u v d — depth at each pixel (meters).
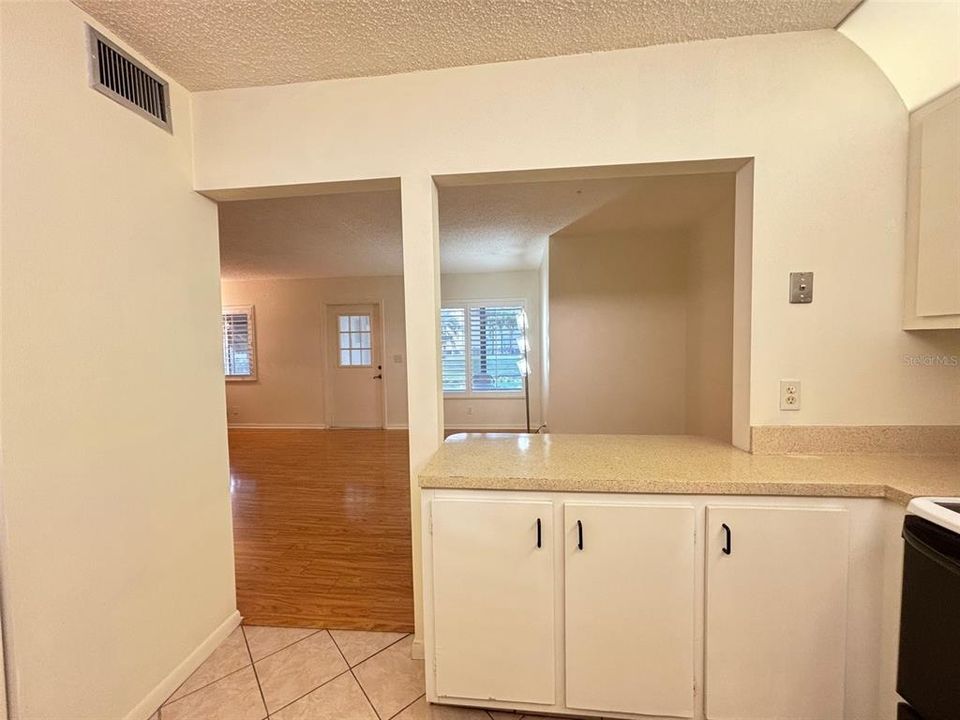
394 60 1.57
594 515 1.31
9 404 1.08
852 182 1.50
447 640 1.41
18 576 1.10
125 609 1.40
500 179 1.70
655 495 1.30
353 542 2.82
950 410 1.51
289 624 1.98
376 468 4.50
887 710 1.21
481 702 1.41
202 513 1.77
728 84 1.52
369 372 6.47
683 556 1.29
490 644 1.38
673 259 3.88
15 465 1.10
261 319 6.50
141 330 1.48
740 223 1.64
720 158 1.54
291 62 1.56
